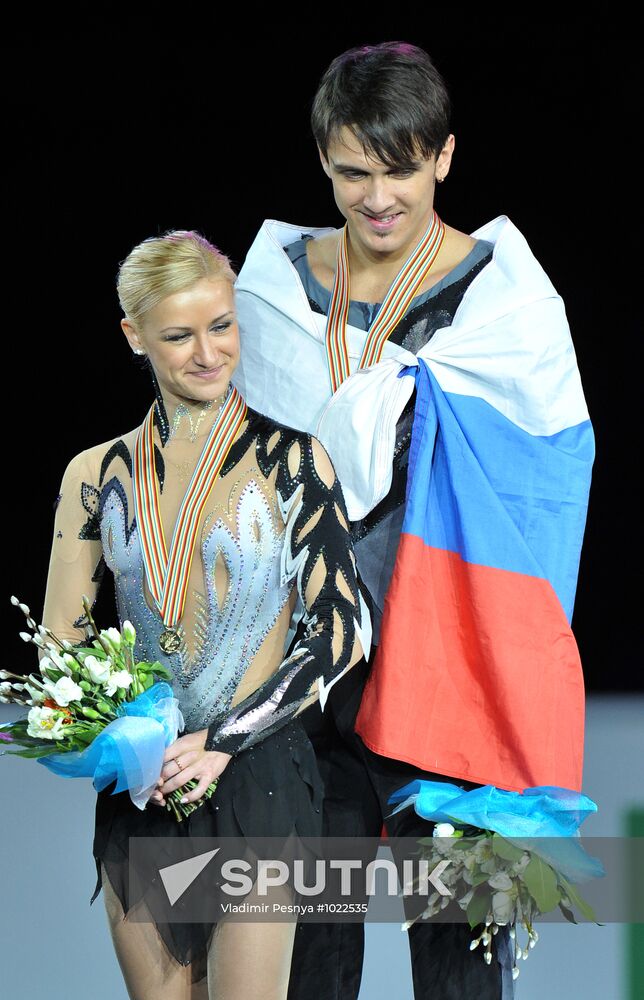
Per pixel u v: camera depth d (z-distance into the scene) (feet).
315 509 28.35
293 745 29.14
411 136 31.04
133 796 27.14
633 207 75.72
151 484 28.99
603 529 89.15
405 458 33.14
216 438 28.66
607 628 90.43
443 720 32.71
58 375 85.25
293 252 35.88
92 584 30.19
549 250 77.46
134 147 75.61
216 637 28.71
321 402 33.96
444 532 32.96
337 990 34.04
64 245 80.18
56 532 30.22
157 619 28.86
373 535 33.24
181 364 27.86
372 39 71.00
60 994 41.57
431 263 33.60
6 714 82.99
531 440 32.86
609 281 79.66
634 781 63.98
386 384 32.68
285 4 71.46
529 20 70.85
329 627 28.09
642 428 85.87
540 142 73.56
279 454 28.68
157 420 29.22
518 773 32.32
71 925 48.06
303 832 28.73
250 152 73.92
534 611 32.40
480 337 32.94
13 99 75.97
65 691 27.22
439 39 71.00
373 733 32.30
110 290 82.53
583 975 42.78
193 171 74.90
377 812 33.71
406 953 45.55
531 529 32.94
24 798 68.08
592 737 76.48
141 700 27.73
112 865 28.76
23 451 87.25
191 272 27.32
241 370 35.14
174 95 74.18
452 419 32.68
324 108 31.86
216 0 72.43
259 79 72.84
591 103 72.69
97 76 74.79
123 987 42.22
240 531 28.40
